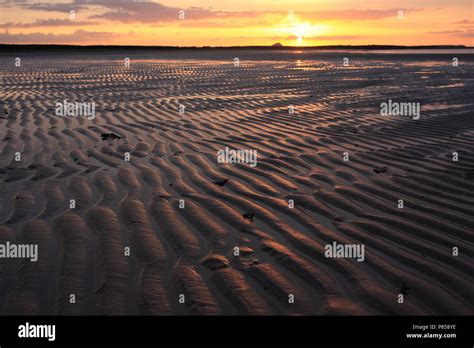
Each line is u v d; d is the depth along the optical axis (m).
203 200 4.88
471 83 16.53
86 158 6.46
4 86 15.52
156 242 3.94
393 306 3.06
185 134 8.02
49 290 3.24
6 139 7.53
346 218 4.45
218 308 3.05
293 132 8.17
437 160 6.28
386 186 5.30
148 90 14.53
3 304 3.09
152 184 5.40
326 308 3.04
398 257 3.68
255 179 5.58
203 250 3.82
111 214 4.50
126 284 3.31
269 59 39.03
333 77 19.70
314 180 5.54
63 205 4.73
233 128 8.55
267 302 3.12
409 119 9.26
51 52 54.22
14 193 5.07
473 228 4.17
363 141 7.45
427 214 4.49
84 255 3.71
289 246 3.88
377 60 35.97
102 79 18.28
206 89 14.95
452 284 3.30
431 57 40.47
